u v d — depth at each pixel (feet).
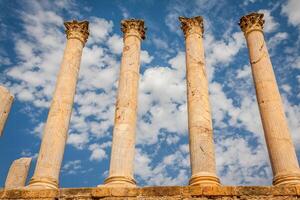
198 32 84.53
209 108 71.41
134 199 56.65
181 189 56.65
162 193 56.65
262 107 69.56
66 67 80.64
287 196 54.95
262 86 71.77
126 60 80.02
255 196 55.21
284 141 63.87
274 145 63.98
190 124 68.90
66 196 57.93
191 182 60.85
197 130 66.95
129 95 73.77
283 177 59.47
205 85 74.54
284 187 55.77
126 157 65.77
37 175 64.64
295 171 60.13
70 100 76.23
